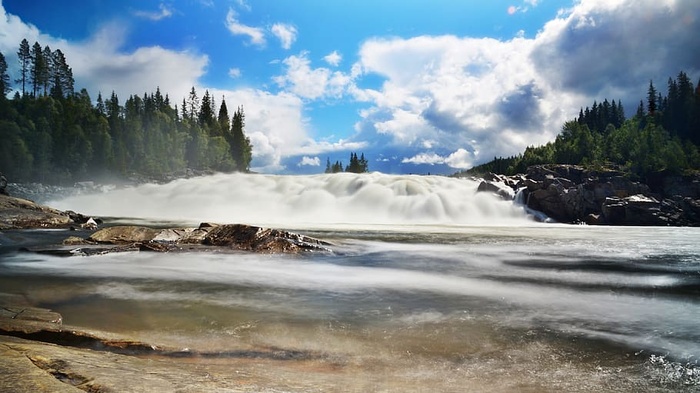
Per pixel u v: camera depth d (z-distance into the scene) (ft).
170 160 390.83
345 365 17.49
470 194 178.29
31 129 314.35
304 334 21.53
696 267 44.96
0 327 19.56
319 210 163.63
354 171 509.76
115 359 14.69
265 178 202.08
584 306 27.78
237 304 27.55
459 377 16.19
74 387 10.14
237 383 13.37
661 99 513.86
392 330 22.27
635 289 33.42
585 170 250.98
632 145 328.08
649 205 203.21
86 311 25.63
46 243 60.90
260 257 48.83
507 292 31.99
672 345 20.26
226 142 452.35
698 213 227.20
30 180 293.23
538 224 159.63
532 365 17.61
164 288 32.35
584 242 71.10
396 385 15.14
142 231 62.64
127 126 385.70
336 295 30.42
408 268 42.83
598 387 15.34
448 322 23.77
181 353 18.60
